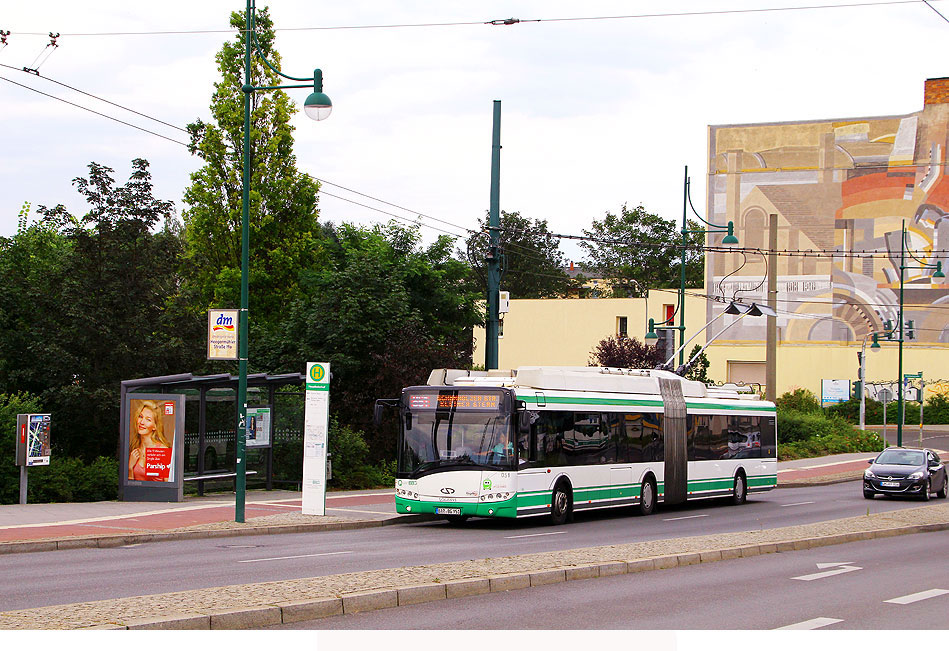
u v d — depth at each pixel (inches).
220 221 1508.4
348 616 412.8
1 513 844.0
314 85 840.3
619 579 549.6
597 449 984.9
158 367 1131.3
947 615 448.5
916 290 2778.1
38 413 987.9
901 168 2785.4
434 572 511.2
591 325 3021.7
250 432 1127.6
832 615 445.4
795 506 1205.7
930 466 1352.1
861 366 2402.8
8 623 358.0
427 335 1349.7
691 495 1138.7
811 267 2859.3
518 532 841.5
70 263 1098.1
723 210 2935.5
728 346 2918.3
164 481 973.2
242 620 380.8
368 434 1288.1
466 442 872.9
